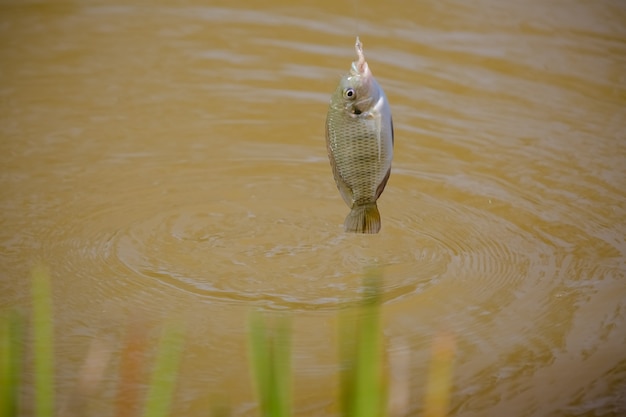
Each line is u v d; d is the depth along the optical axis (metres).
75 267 8.45
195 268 8.52
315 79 13.08
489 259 8.73
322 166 10.77
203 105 12.24
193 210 9.59
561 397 6.74
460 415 6.52
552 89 12.74
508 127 11.64
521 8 15.57
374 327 3.38
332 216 9.58
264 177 10.43
